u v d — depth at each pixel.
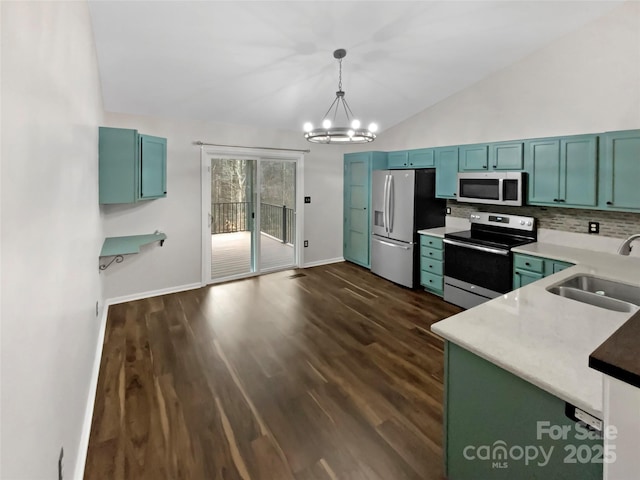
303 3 2.57
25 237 0.97
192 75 3.42
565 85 3.34
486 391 1.41
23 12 0.98
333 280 5.12
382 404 2.32
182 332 3.39
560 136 3.20
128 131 3.46
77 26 1.93
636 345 0.87
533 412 1.25
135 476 1.75
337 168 6.02
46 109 1.23
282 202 5.88
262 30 2.84
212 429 2.08
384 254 5.09
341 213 6.17
